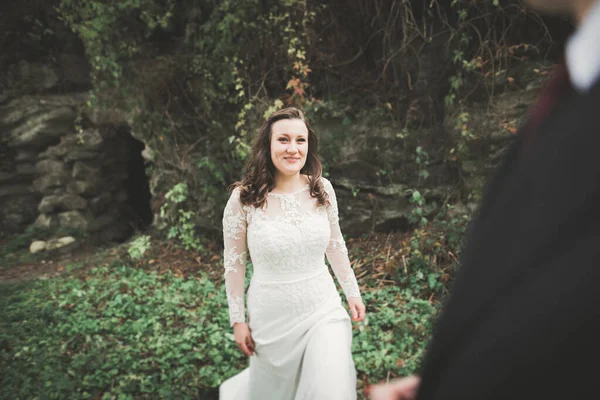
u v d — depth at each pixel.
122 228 9.35
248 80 6.65
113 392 3.54
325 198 2.65
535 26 5.50
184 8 7.04
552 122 0.39
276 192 2.62
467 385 0.37
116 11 6.93
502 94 5.71
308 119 6.50
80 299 5.59
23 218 9.28
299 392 2.32
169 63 7.12
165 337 4.38
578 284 0.33
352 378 2.34
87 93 8.92
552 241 0.35
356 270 5.67
